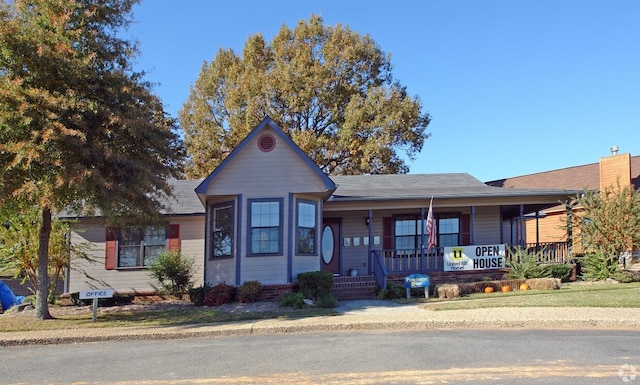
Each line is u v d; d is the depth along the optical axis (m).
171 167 16.84
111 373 8.53
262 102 38.09
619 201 19.62
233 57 42.56
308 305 15.95
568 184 28.45
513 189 23.09
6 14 13.39
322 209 20.50
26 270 17.95
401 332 11.85
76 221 17.92
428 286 17.92
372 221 23.02
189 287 19.50
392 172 38.19
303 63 38.25
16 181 12.92
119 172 13.58
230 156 18.52
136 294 20.02
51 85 13.59
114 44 14.80
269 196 18.56
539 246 22.28
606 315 12.52
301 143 36.03
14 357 10.28
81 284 20.09
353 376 7.79
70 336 12.09
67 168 12.62
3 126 12.73
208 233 19.48
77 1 14.07
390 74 41.78
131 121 13.59
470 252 20.88
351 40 39.56
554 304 14.28
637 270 19.91
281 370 8.32
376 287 19.05
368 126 36.75
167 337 12.21
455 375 7.71
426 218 22.95
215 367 8.70
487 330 11.74
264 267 18.25
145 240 20.62
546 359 8.60
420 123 39.03
